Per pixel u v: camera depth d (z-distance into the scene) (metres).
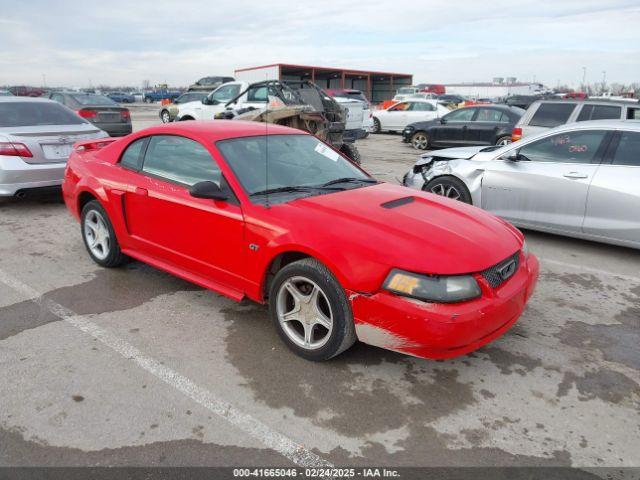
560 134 5.68
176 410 2.70
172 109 19.39
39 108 7.17
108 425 2.57
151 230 4.03
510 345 3.47
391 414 2.71
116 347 3.31
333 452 2.43
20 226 6.16
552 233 5.88
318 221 3.12
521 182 5.77
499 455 2.43
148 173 4.10
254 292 3.39
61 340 3.39
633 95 30.97
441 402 2.82
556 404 2.83
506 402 2.84
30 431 2.52
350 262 2.85
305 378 3.02
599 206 5.28
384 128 20.28
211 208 3.51
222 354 3.26
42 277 4.49
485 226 3.35
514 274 3.15
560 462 2.39
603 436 2.57
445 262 2.79
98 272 4.62
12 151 6.29
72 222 6.36
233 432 2.54
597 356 3.35
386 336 2.82
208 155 3.68
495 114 13.72
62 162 6.69
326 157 4.22
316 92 10.70
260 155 3.80
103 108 13.00
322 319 3.07
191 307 3.92
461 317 2.70
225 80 30.25
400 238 2.96
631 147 5.21
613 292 4.41
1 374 2.98
